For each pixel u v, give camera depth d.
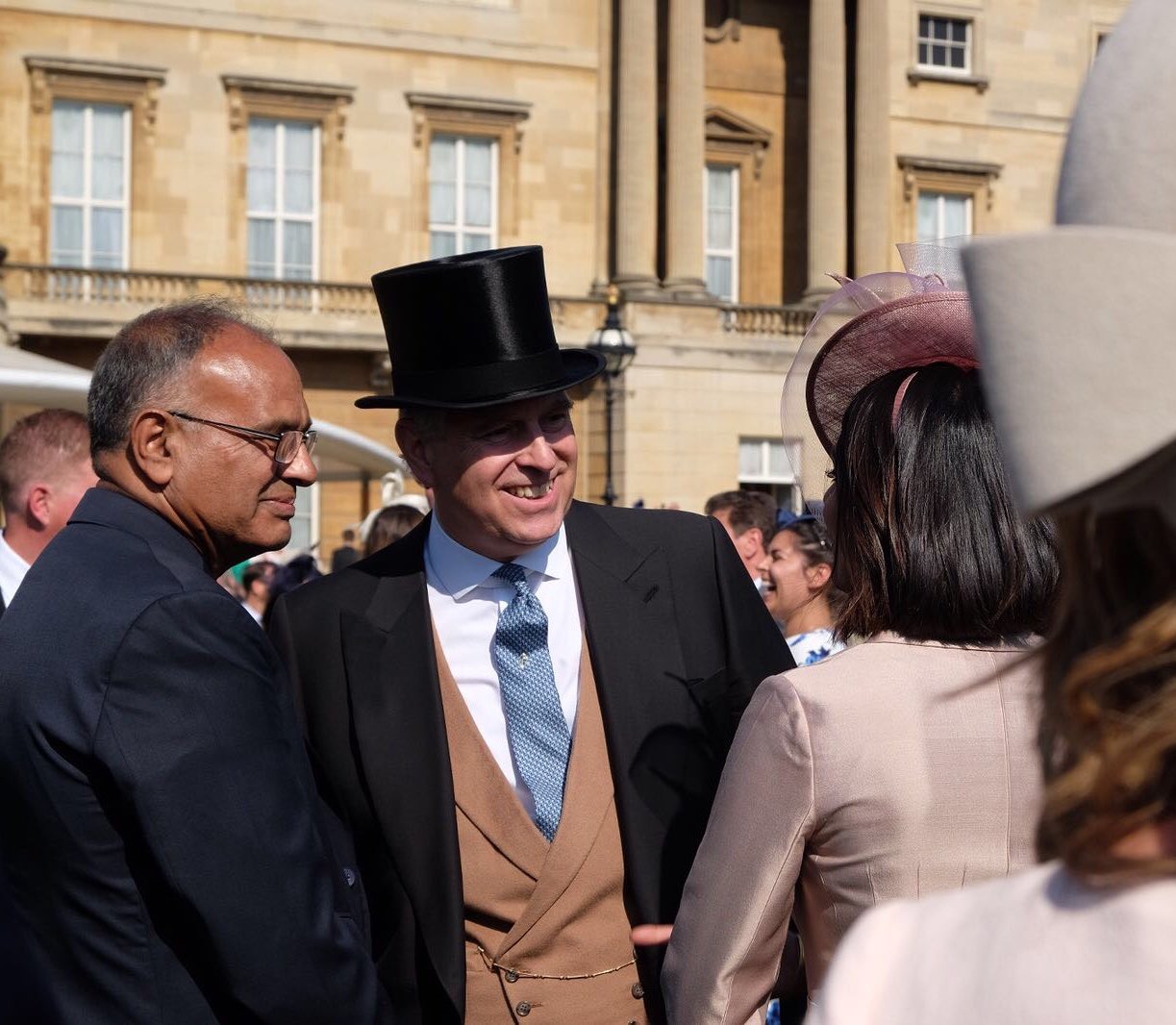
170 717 2.57
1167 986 0.93
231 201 30.48
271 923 2.54
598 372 3.62
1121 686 1.01
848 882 2.29
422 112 31.84
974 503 2.43
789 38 35.75
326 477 22.95
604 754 3.51
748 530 8.11
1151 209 0.93
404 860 3.38
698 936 2.44
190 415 2.95
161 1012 2.58
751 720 2.43
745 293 35.31
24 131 29.28
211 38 30.44
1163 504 0.95
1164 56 0.94
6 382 11.41
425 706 3.52
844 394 2.91
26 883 2.67
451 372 3.45
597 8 33.25
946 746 2.27
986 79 36.53
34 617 2.73
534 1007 3.35
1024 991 1.00
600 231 33.28
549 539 3.69
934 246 2.93
